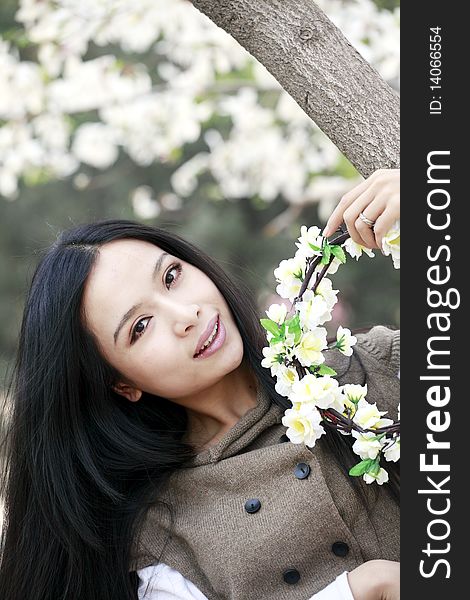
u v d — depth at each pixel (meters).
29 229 8.09
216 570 1.94
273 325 1.70
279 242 7.74
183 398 2.04
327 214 5.10
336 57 1.78
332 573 1.90
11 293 8.14
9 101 3.98
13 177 4.25
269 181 4.77
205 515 2.00
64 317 1.98
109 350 1.98
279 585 1.92
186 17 3.87
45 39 3.74
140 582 2.08
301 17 1.79
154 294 1.93
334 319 7.31
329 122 1.78
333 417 1.69
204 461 2.04
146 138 4.38
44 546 2.11
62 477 2.07
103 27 3.75
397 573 1.76
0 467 2.19
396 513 1.93
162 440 2.09
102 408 2.08
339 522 1.89
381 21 3.56
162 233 2.03
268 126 4.62
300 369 1.70
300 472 1.94
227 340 1.94
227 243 7.62
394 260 1.63
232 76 4.60
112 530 2.08
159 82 5.76
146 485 2.09
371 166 1.76
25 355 2.07
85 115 5.18
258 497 1.97
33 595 2.11
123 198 7.74
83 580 2.08
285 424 1.66
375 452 1.65
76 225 2.12
